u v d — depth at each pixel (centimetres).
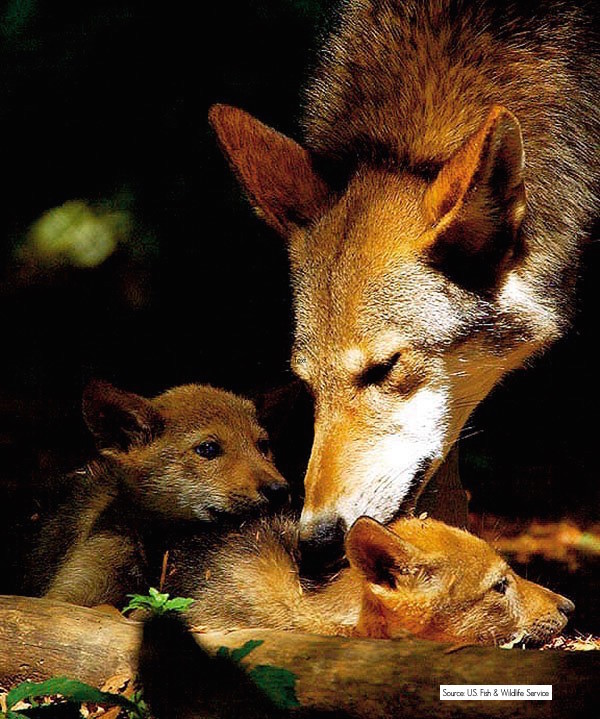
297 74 1544
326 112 1088
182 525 1055
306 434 1283
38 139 1627
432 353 948
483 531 1320
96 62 1566
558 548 1274
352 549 816
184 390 1136
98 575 1030
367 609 850
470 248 942
